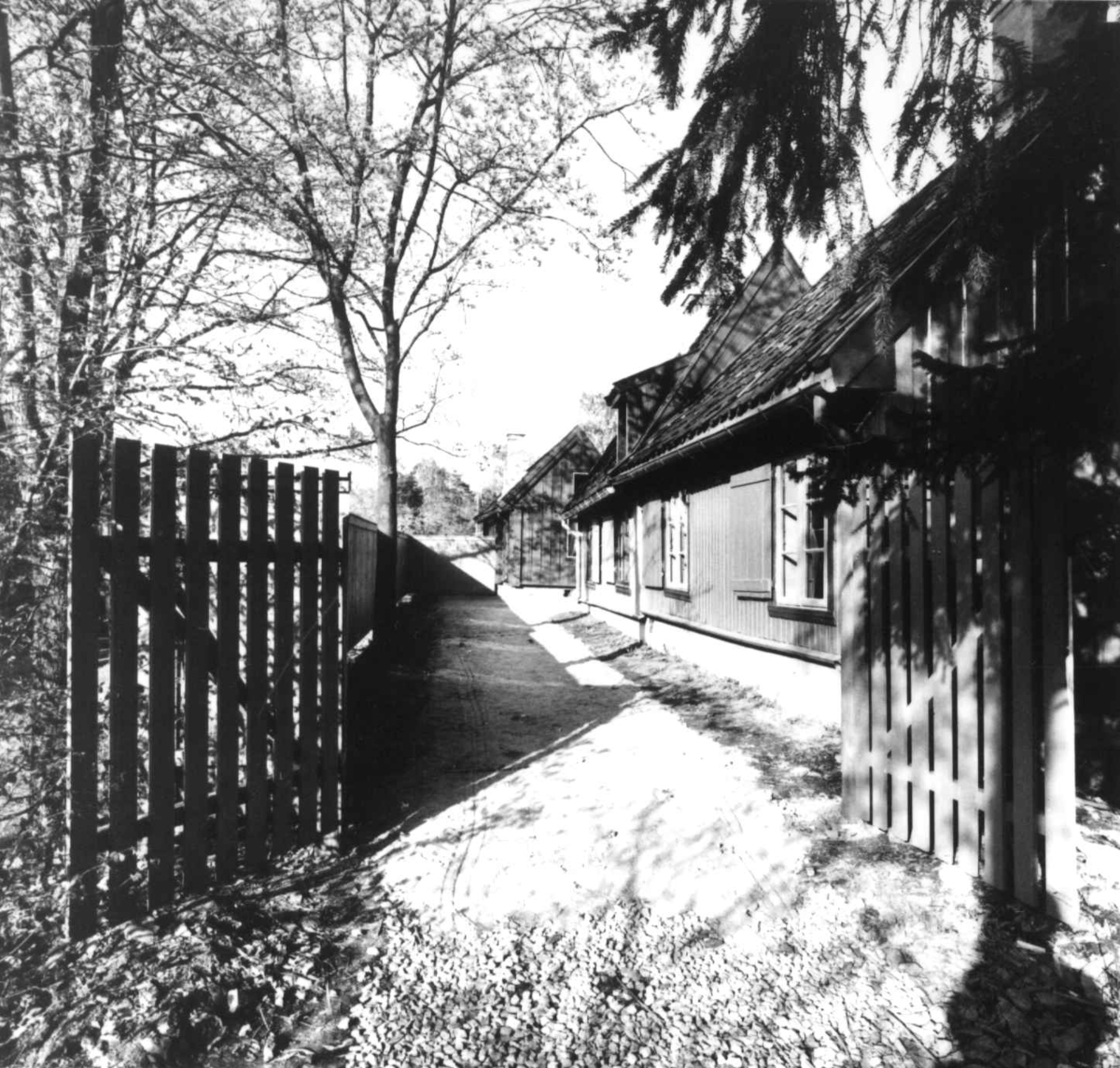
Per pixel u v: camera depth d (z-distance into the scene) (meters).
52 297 4.20
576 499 23.52
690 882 4.19
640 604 14.64
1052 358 2.72
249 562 4.04
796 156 2.67
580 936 3.66
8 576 3.18
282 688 4.26
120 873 3.41
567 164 12.34
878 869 4.20
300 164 8.37
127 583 3.44
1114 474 4.93
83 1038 2.63
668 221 3.17
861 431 4.51
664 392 16.58
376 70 11.05
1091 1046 2.82
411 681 9.94
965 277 3.15
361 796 5.50
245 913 3.60
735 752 6.51
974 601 4.07
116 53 4.80
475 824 5.00
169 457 3.63
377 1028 2.95
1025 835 3.70
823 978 3.31
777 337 10.29
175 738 3.64
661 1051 2.85
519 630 17.36
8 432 3.50
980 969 3.31
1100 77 2.33
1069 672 3.48
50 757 3.27
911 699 4.50
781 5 2.41
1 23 4.11
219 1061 2.69
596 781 5.84
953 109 2.43
